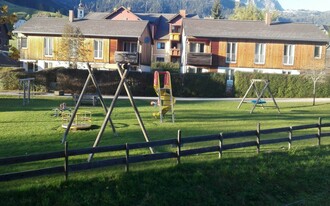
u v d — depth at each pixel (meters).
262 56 46.28
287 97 39.31
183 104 30.97
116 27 48.31
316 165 14.00
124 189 10.56
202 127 19.69
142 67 49.38
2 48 57.94
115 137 16.33
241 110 27.98
